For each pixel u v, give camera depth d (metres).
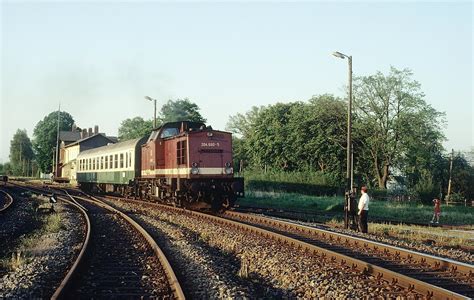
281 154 73.06
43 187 57.12
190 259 12.82
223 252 14.53
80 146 100.94
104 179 40.44
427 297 9.02
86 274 10.98
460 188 60.94
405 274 11.29
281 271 11.33
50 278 10.74
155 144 29.02
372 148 63.44
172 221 22.56
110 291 9.55
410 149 61.50
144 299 8.95
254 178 57.50
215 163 25.70
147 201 32.75
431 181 46.59
